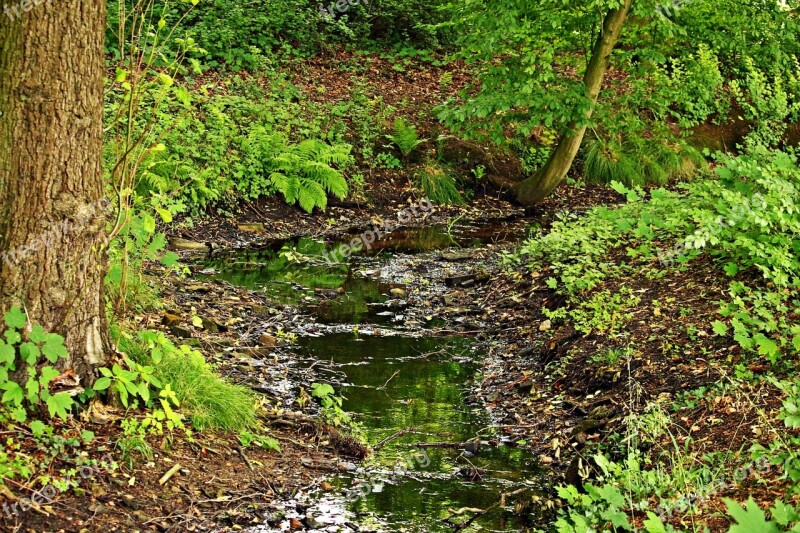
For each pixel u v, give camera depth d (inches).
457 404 295.6
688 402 250.1
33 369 193.3
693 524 172.4
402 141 653.9
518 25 545.0
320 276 462.6
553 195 666.8
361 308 408.5
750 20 568.1
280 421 258.2
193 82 628.7
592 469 233.9
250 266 471.8
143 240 281.0
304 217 580.7
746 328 275.3
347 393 299.3
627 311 330.0
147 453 207.3
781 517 139.5
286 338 353.1
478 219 613.6
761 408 229.1
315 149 605.0
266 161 589.3
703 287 328.5
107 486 191.6
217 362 303.1
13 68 191.0
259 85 674.8
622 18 546.0
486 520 212.2
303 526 201.3
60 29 193.5
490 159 674.8
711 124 794.8
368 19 818.2
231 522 196.9
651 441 232.2
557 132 713.0
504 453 256.8
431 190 639.8
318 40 766.5
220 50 705.6
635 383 273.6
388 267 486.6
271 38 742.5
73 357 205.0
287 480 223.5
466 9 570.9
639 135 673.6
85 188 203.2
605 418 263.1
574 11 555.5
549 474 242.2
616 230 421.7
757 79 788.6
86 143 201.6
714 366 265.6
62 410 190.5
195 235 514.9
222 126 580.7
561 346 327.3
